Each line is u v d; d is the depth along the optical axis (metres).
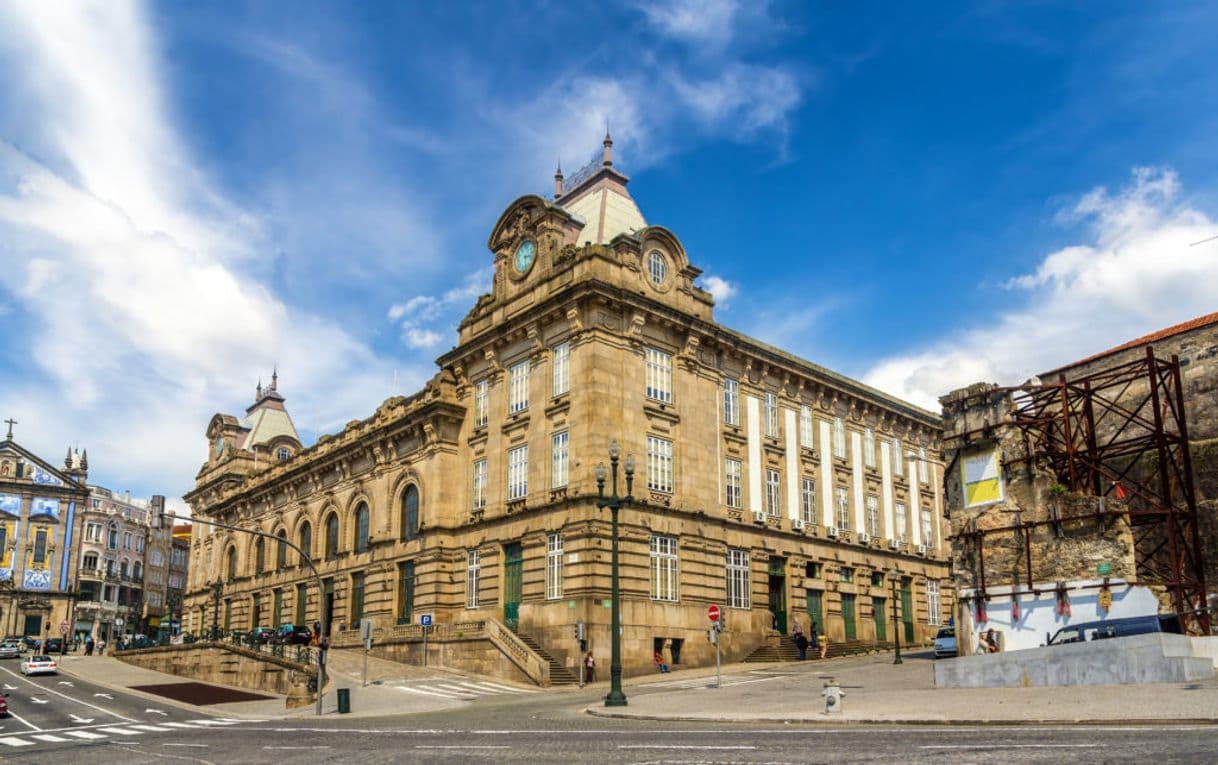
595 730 23.00
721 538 52.88
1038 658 26.50
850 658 53.16
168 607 141.75
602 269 50.03
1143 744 14.66
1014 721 19.73
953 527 36.59
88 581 122.12
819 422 63.31
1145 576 36.75
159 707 42.47
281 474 77.12
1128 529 31.98
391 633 53.94
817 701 28.59
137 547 136.38
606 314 49.62
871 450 67.62
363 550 65.31
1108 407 38.75
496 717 29.27
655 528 48.78
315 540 72.19
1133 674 24.59
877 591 64.44
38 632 110.31
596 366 48.44
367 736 24.28
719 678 37.69
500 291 56.75
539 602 48.06
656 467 50.34
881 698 27.44
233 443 94.56
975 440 36.44
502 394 54.78
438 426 57.31
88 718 37.12
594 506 46.56
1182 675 23.78
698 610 50.19
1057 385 36.81
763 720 23.48
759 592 54.81
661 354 52.47
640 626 46.66
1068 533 33.09
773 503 57.78
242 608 81.69
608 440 48.03
